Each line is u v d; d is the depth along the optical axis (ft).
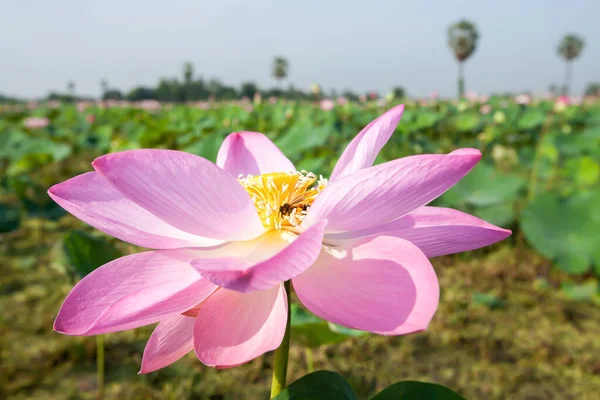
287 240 1.05
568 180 5.39
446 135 9.35
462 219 1.02
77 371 2.29
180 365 2.38
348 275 0.90
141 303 0.89
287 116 8.05
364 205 0.90
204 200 0.93
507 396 2.19
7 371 2.21
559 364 2.40
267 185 1.14
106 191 1.05
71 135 8.59
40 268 3.49
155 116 13.43
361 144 1.12
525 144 8.54
